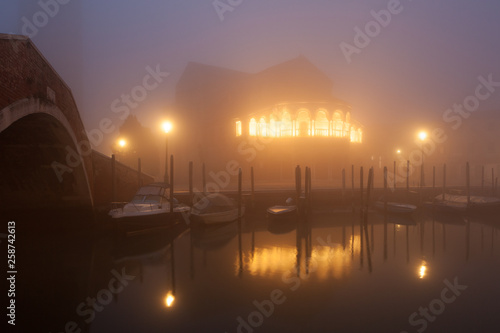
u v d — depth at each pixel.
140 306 9.20
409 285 10.70
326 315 8.59
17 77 9.27
